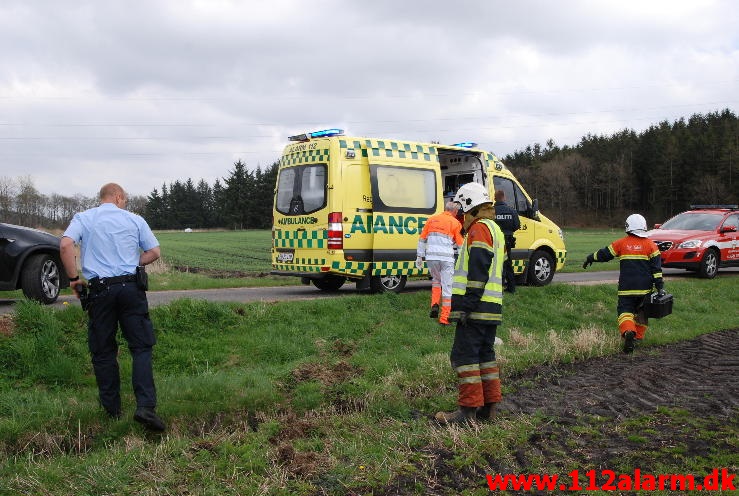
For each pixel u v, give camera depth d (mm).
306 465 4789
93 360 5699
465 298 5699
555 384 7324
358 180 11367
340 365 7566
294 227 11789
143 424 5512
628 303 9273
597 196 119500
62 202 96188
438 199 12383
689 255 16422
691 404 6445
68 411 5777
